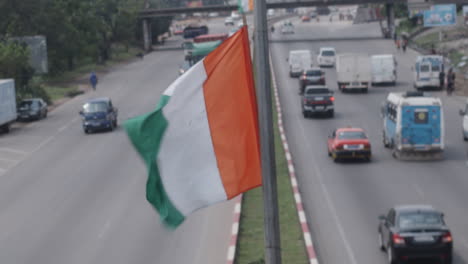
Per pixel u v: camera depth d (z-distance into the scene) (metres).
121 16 112.75
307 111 48.38
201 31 128.75
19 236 24.16
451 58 81.31
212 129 9.56
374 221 23.62
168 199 9.50
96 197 29.47
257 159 9.59
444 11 93.38
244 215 24.73
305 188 29.20
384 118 38.06
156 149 9.51
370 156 33.78
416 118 33.78
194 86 9.59
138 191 30.19
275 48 104.81
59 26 82.88
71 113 59.12
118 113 57.03
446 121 45.00
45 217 26.58
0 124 48.50
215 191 9.50
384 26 134.62
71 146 43.31
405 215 18.53
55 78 86.19
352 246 20.89
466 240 21.02
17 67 62.25
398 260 18.14
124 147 41.69
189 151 9.55
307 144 39.56
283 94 61.91
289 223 23.30
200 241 22.22
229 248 20.03
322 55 82.44
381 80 63.91
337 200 26.88
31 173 35.66
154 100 64.31
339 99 57.31
